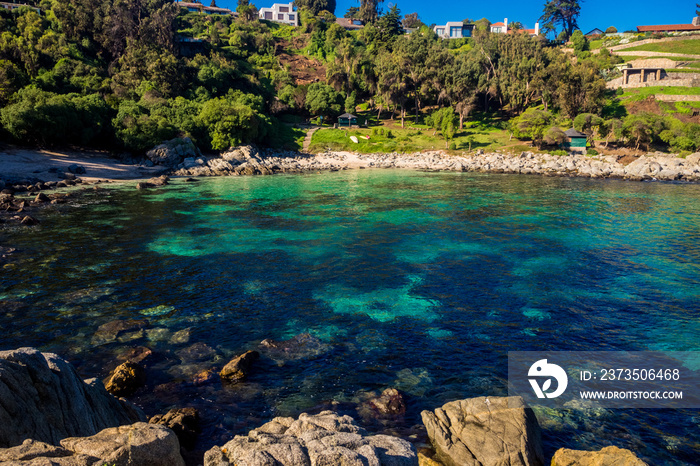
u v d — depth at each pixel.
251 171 77.12
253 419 11.90
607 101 118.75
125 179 64.56
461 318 18.88
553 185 61.72
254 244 30.36
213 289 21.98
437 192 55.03
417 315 19.16
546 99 122.12
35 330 16.98
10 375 7.82
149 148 79.00
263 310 19.55
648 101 118.62
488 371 14.66
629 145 98.12
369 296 21.28
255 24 182.25
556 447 10.85
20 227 33.72
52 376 8.74
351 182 65.38
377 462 7.59
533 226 36.03
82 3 116.94
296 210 42.78
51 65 94.75
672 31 163.88
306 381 13.91
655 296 21.31
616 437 11.34
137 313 18.91
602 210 42.97
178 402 12.65
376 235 33.00
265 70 153.00
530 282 23.23
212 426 11.50
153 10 133.25
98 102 79.19
